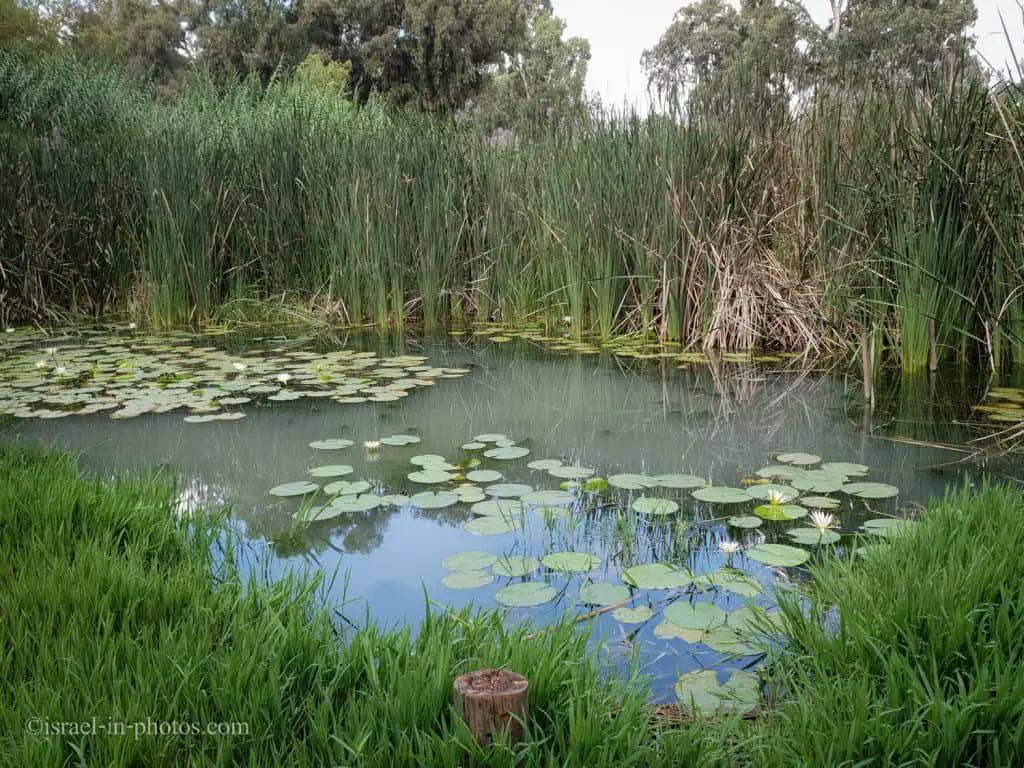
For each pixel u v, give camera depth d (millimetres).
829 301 4734
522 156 6879
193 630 1549
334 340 5922
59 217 7141
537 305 6480
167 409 3756
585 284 5844
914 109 4297
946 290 4141
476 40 22859
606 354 5152
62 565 1826
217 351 5438
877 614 1515
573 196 5863
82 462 3025
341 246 6793
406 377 4512
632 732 1283
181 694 1364
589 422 3541
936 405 3600
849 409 3602
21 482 2369
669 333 5516
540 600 1870
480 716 1196
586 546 2236
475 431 3426
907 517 2316
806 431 3283
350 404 3926
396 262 6535
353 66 23656
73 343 5820
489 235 6930
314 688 1409
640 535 2301
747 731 1361
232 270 6961
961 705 1246
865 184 4539
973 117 4066
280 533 2373
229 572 2021
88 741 1260
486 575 2031
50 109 10617
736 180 5273
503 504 2541
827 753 1191
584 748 1214
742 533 2291
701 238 5254
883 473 2738
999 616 1444
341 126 8047
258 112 9367
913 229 4082
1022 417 3330
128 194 7359
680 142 5324
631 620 1780
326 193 6977
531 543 2262
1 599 1693
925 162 4172
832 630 1620
